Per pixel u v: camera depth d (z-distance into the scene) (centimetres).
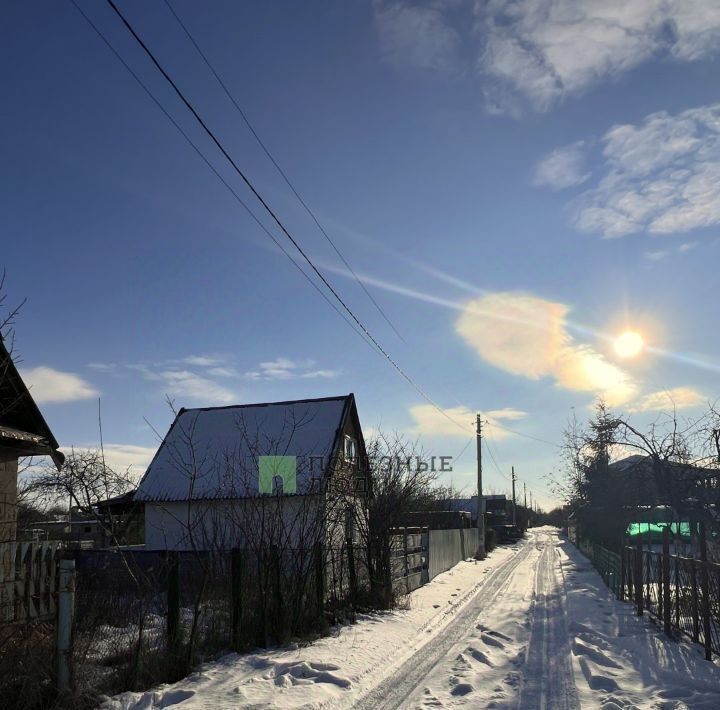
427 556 2492
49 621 769
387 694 860
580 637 1225
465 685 886
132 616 941
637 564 1546
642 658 1028
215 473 2342
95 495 1778
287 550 1317
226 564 1171
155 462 2494
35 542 762
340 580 1519
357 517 1695
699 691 822
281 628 1165
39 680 718
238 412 2650
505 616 1565
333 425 2483
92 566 1166
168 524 2309
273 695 829
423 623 1470
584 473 3039
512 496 8338
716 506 1769
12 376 1104
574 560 3681
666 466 1892
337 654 1077
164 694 813
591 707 786
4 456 1205
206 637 1084
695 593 1088
